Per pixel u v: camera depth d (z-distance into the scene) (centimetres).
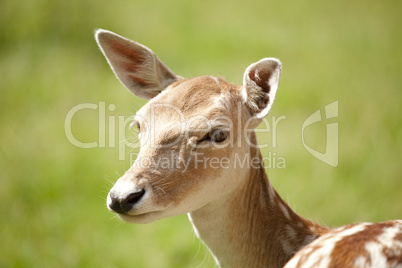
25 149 2128
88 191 1953
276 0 4150
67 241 1758
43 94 2525
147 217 1077
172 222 1862
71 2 3206
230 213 1177
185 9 3834
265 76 1187
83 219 1839
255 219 1202
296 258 965
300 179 2022
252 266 1200
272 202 1224
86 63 2864
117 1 3612
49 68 2777
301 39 3378
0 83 2648
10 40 3109
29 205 1905
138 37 3272
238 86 1223
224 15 3778
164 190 1084
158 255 1722
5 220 1845
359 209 1886
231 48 3206
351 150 2178
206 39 3312
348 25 3603
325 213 1869
